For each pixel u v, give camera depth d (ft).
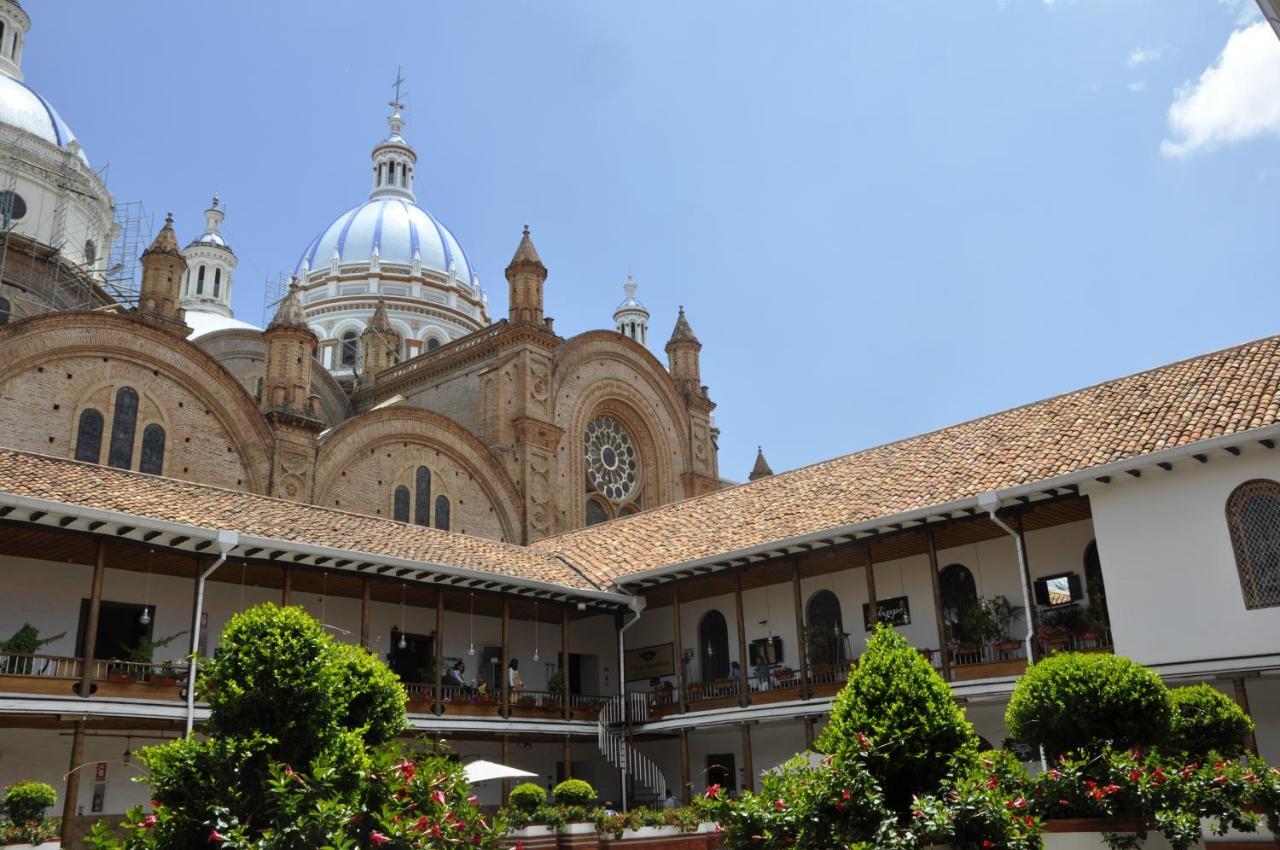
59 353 110.63
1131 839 41.19
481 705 94.63
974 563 92.07
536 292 167.02
